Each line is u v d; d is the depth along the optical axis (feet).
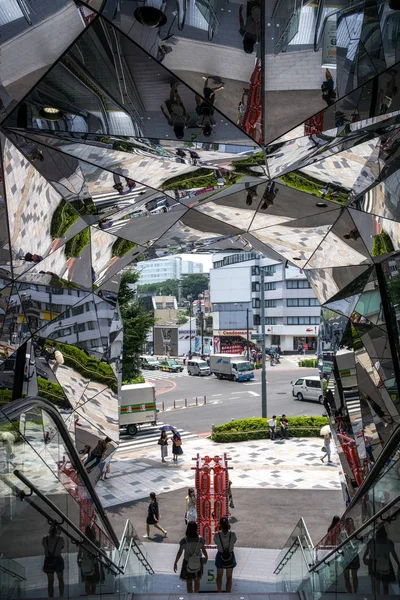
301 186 28.86
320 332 48.85
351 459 40.73
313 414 109.40
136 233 38.34
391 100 18.90
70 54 16.24
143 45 16.21
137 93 17.95
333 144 22.34
